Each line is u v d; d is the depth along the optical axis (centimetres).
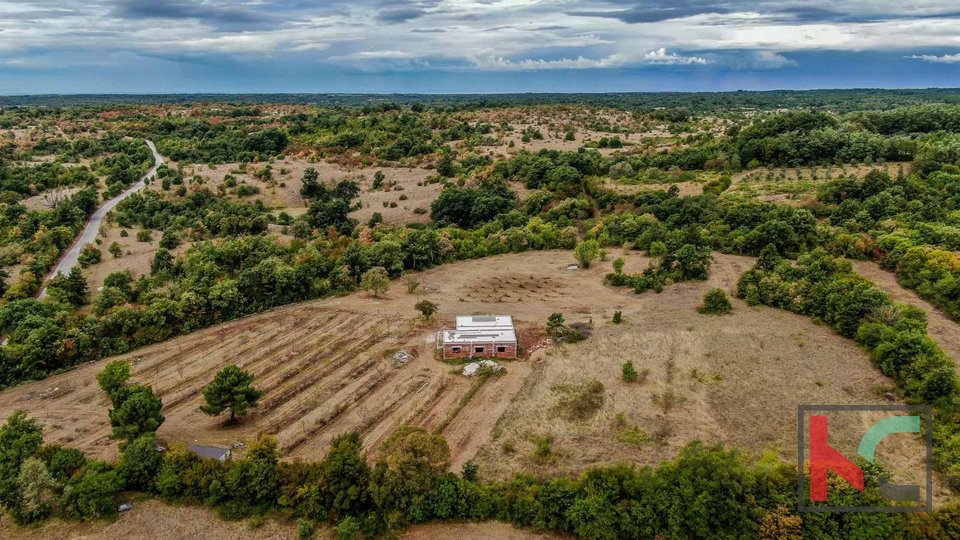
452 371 6831
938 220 10031
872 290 7319
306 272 9262
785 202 11931
